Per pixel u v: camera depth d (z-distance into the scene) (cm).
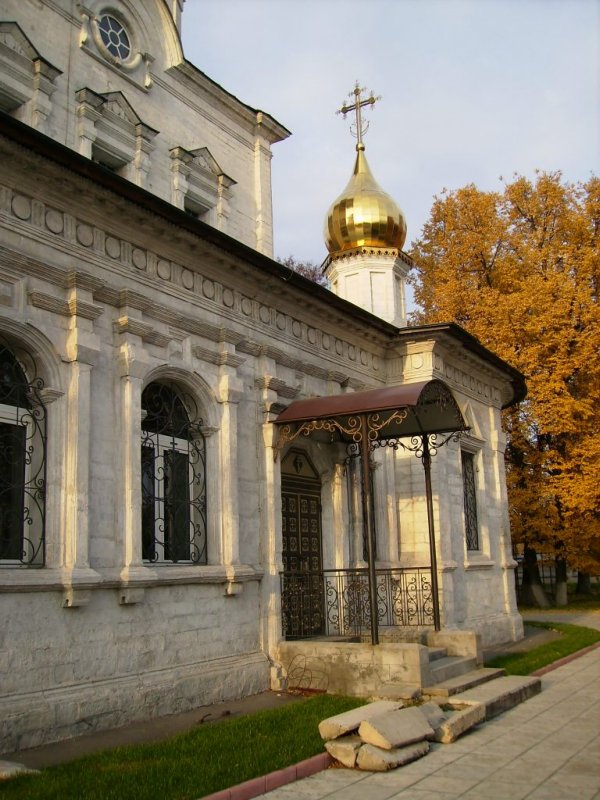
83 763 780
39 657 920
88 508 1003
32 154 967
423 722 910
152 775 732
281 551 1350
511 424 2816
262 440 1366
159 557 1149
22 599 912
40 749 872
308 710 1030
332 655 1220
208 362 1266
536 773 783
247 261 1306
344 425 1459
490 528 2070
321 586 1502
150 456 1167
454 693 1131
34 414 991
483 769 803
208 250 1243
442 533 1720
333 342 1617
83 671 970
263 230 1703
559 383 2653
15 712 870
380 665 1176
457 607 1777
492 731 978
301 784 760
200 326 1245
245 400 1344
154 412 1191
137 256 1155
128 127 1381
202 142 1585
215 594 1199
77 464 994
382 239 2183
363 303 2145
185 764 770
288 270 1367
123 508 1059
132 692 1013
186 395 1249
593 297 2884
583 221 2888
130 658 1035
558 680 1361
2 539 935
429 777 779
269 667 1254
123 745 874
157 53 1502
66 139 1272
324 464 1563
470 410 2022
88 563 991
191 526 1216
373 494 1688
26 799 658
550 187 2948
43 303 998
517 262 2908
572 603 3189
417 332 1742
